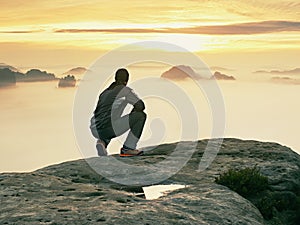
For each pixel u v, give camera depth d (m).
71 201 9.31
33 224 7.95
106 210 8.62
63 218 8.19
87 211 8.57
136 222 8.14
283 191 11.98
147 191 10.99
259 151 15.13
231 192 10.74
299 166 14.10
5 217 8.32
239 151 15.13
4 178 10.88
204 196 10.32
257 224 9.32
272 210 11.15
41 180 10.85
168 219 8.47
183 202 9.68
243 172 11.80
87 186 10.76
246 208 9.98
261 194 11.57
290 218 11.52
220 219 8.97
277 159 14.28
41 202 9.21
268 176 12.65
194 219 8.67
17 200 9.31
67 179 11.81
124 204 9.23
